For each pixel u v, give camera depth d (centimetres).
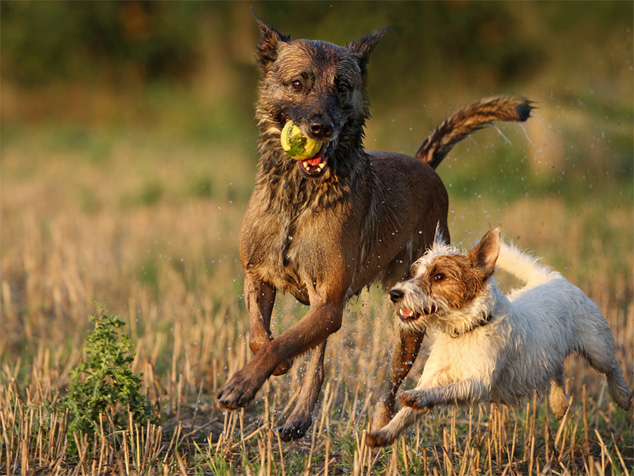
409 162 912
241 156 2992
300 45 767
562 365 806
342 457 783
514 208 2011
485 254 681
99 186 2538
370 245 812
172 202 2311
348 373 1012
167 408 928
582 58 3566
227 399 643
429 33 3506
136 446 753
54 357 1068
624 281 1459
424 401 634
